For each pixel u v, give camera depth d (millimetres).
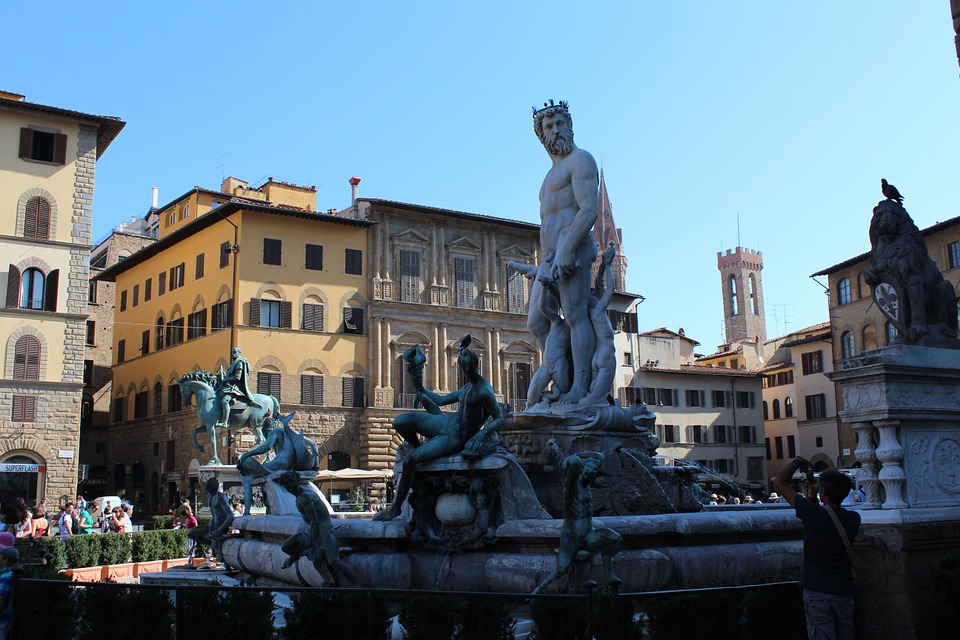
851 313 68875
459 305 66625
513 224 68938
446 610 8047
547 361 15430
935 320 9648
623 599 7070
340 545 11352
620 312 76188
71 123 52031
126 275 72625
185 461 59344
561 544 9477
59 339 50500
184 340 62906
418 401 11398
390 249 64625
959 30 10117
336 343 61469
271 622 8812
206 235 62344
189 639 8797
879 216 9914
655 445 14891
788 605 8094
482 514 10914
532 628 9117
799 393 81875
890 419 8453
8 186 49906
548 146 15758
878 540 8266
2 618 9320
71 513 29578
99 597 9281
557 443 13797
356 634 8273
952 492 8844
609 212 152625
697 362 102625
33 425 49219
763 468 80812
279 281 60000
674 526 11039
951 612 7781
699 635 7883
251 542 14422
